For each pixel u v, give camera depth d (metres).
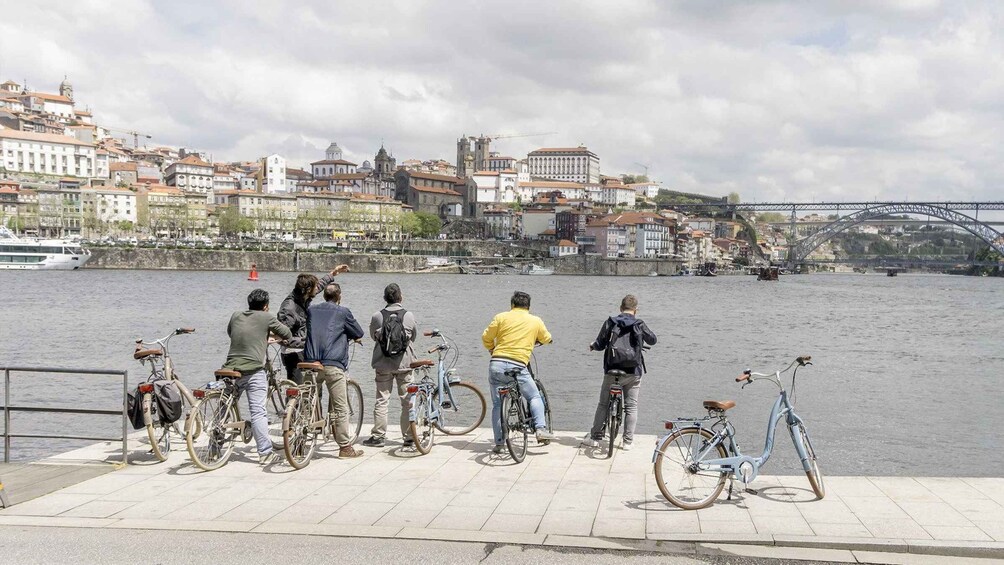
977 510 10.14
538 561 8.27
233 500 10.46
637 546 8.77
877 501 10.57
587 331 68.44
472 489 11.07
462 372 39.88
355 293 130.75
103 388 34.53
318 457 12.98
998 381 39.69
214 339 56.78
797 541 8.91
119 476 11.66
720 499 10.66
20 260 188.00
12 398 31.98
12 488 10.96
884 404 31.88
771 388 36.25
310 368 12.37
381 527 9.34
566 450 13.50
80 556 8.25
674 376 40.50
